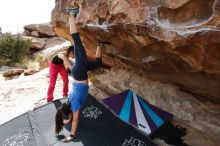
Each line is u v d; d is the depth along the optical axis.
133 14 3.54
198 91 4.78
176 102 5.30
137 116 5.21
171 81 5.13
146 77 5.73
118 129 4.95
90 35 4.90
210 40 2.98
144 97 5.73
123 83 6.20
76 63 4.45
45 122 5.30
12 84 8.96
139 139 4.72
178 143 4.79
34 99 7.52
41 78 9.21
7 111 7.12
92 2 4.18
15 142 4.94
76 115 4.67
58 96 7.22
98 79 6.77
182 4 3.06
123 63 5.56
